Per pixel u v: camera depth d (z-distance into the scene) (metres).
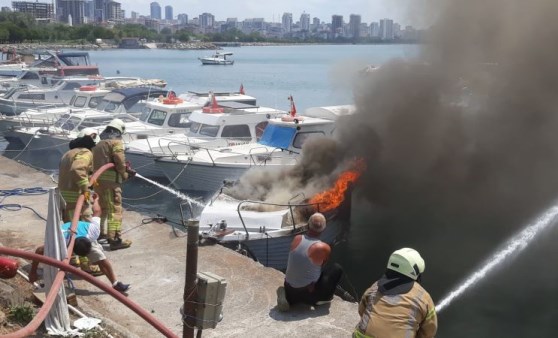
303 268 6.09
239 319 6.08
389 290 3.98
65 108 26.84
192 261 5.02
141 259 7.68
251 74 79.69
